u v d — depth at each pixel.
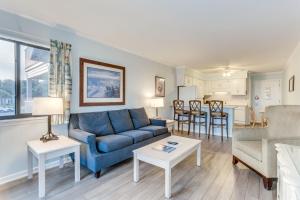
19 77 2.41
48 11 2.23
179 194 1.95
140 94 4.50
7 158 2.24
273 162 1.99
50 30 2.64
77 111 3.03
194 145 2.54
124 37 3.16
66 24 2.61
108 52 3.61
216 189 2.05
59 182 2.21
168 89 5.68
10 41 2.33
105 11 2.21
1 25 2.17
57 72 2.63
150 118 4.35
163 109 5.43
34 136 2.48
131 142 2.89
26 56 2.49
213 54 4.28
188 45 3.59
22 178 2.32
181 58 4.74
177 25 2.62
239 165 2.76
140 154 2.19
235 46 3.62
